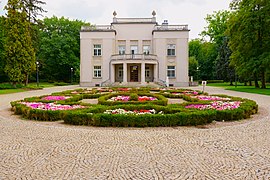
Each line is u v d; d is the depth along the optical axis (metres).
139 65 41.56
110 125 8.98
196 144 6.50
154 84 37.34
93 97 18.53
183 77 41.12
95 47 41.34
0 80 47.03
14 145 6.50
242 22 29.88
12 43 32.53
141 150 5.98
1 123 9.62
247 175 4.51
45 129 8.48
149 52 42.78
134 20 43.12
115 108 10.84
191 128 8.56
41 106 11.53
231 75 44.69
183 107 11.11
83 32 41.09
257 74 31.27
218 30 54.00
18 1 33.38
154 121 8.89
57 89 32.84
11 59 32.53
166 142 6.70
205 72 66.69
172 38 41.16
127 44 42.78
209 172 4.64
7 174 4.60
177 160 5.28
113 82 39.47
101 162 5.18
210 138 7.13
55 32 57.81
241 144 6.50
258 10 29.22
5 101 17.89
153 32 41.41
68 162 5.19
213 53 62.97
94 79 41.16
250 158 5.41
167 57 41.16
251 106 11.27
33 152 5.89
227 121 9.84
